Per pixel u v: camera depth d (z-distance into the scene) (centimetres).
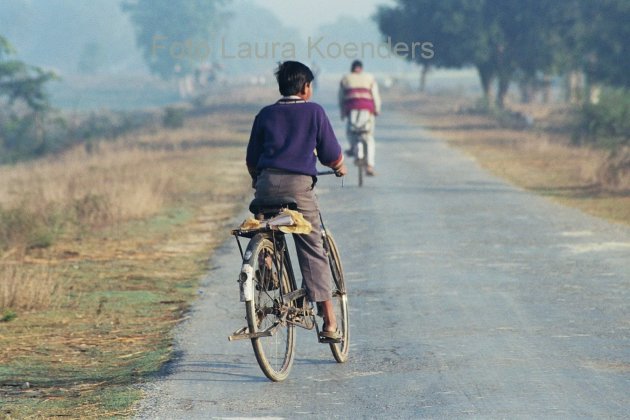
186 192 6862
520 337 2506
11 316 3003
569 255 3872
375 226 4822
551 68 19025
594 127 11112
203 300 3219
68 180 7394
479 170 8106
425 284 3319
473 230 4628
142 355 2475
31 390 2122
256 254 1983
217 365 2278
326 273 2169
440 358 2292
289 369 2156
